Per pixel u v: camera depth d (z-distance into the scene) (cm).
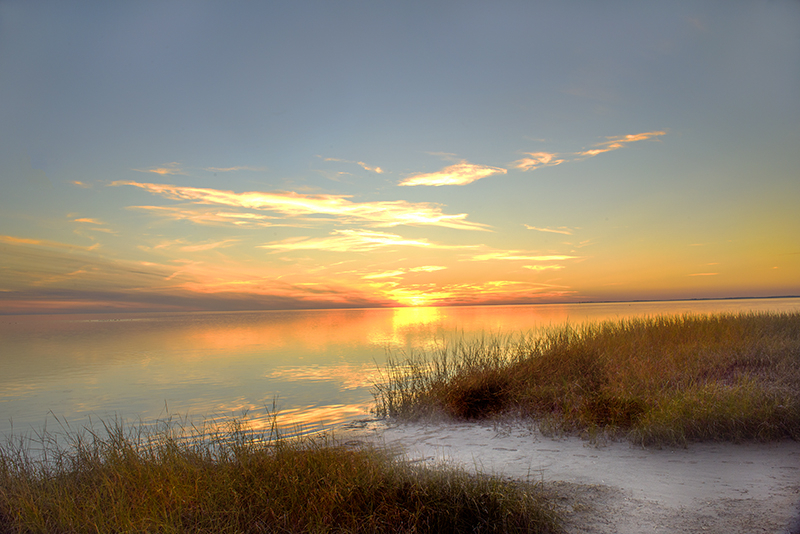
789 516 457
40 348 3694
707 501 512
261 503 505
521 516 472
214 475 576
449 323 5966
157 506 495
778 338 1374
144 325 8950
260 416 1223
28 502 512
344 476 547
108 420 1252
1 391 1738
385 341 3434
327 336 4316
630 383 991
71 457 685
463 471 574
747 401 772
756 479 566
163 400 1510
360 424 1058
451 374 1259
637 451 714
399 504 502
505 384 1096
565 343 1388
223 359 2617
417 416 1065
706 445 713
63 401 1540
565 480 604
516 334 2995
